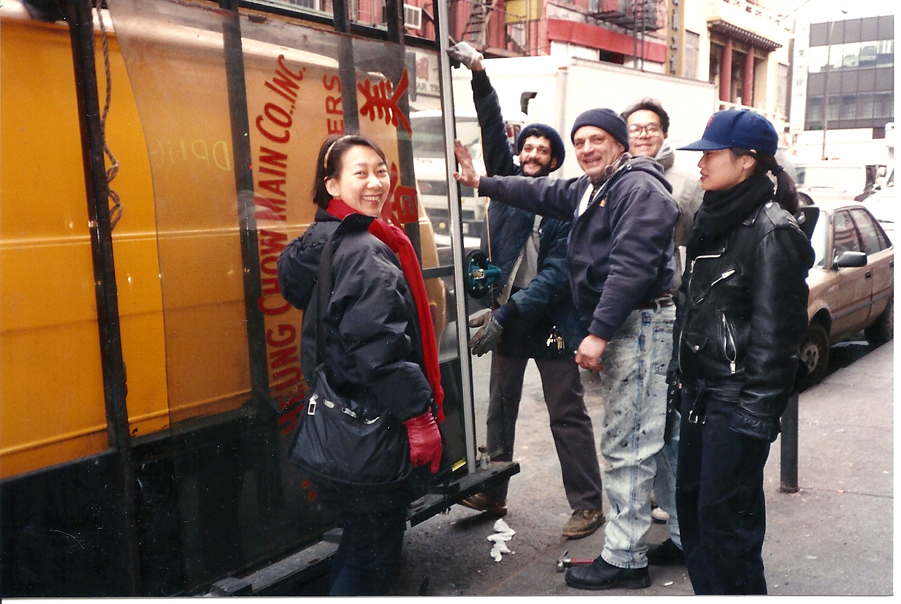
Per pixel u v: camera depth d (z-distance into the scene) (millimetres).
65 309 1919
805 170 11594
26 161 1836
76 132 1918
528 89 7762
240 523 2197
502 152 3219
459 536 3205
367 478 1879
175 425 2043
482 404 3143
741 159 2049
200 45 2057
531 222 3104
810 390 5168
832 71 15109
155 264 2117
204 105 2070
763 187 2055
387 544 2027
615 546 2668
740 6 16906
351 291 1823
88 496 1976
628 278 2400
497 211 3160
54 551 1931
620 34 16797
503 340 3076
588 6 16094
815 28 15312
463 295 2900
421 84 2770
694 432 2268
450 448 2875
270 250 2238
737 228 2074
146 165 2084
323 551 2342
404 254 2023
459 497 2771
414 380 1843
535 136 3131
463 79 5570
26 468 1876
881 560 2859
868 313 5828
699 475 2299
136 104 1929
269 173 2234
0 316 1812
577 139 2588
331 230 1963
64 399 1929
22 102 1822
